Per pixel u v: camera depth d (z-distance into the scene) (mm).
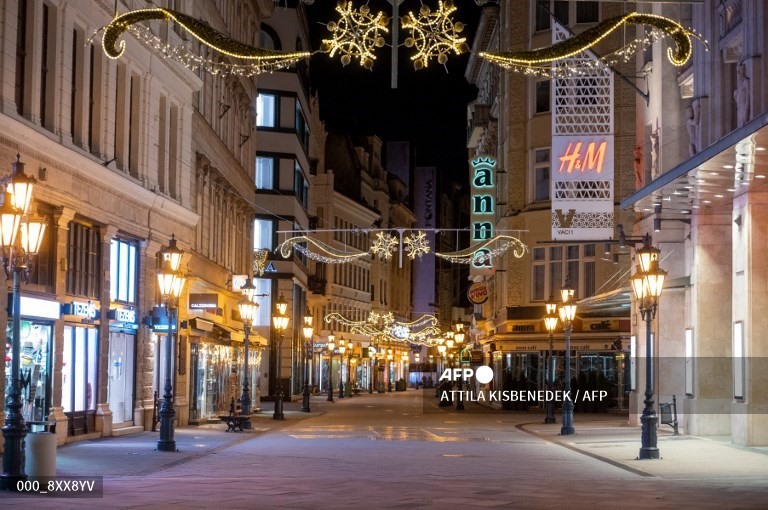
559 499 16453
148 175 33031
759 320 26469
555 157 35062
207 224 42156
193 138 38719
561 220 34875
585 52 35750
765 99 26000
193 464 23078
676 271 33750
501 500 16281
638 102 37656
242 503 15578
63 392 26938
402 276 132000
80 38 27547
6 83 22516
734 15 28516
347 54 18453
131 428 31594
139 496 16391
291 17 71312
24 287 24000
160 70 33938
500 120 64688
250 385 50906
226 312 45562
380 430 38156
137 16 17531
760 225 26531
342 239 101250
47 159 24578
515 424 41656
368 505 15469
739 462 23156
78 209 26719
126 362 31891
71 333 27406
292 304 71438
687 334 32312
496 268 62844
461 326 63562
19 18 23781
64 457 23219
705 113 30125
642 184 36938
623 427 37844
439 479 19922
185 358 37219
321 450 27766
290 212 70500
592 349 52812
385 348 117812
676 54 18188
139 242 32562
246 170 53250
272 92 70625
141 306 32594
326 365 96125
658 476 20344
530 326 55250
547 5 54438
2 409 22516
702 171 24203
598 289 53000
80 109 27484
